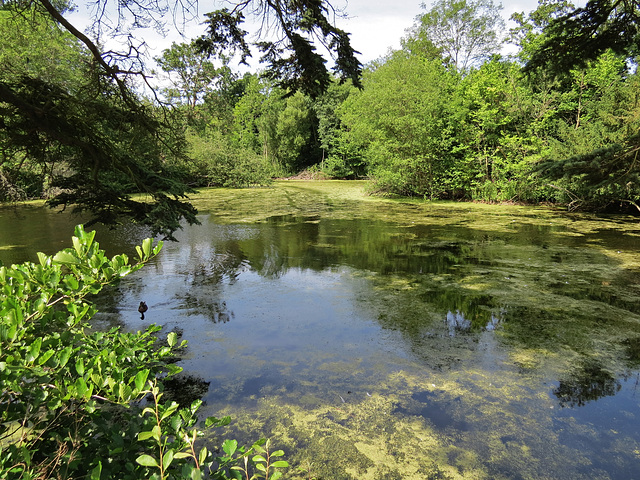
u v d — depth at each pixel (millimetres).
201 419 2668
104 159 4055
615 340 3955
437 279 6004
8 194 7719
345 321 4422
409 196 18844
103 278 1409
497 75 16344
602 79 14289
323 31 3723
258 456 1194
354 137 21375
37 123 3537
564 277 6039
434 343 3906
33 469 1178
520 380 3240
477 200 16734
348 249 8055
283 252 7801
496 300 5074
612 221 11344
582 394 3041
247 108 37781
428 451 2406
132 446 1258
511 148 15656
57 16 3361
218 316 4535
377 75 19406
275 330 4172
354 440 2502
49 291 1352
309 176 37031
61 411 1347
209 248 8148
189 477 1065
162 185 4480
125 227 10508
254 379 3217
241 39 3945
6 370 1082
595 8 4992
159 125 4348
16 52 11883
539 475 2215
